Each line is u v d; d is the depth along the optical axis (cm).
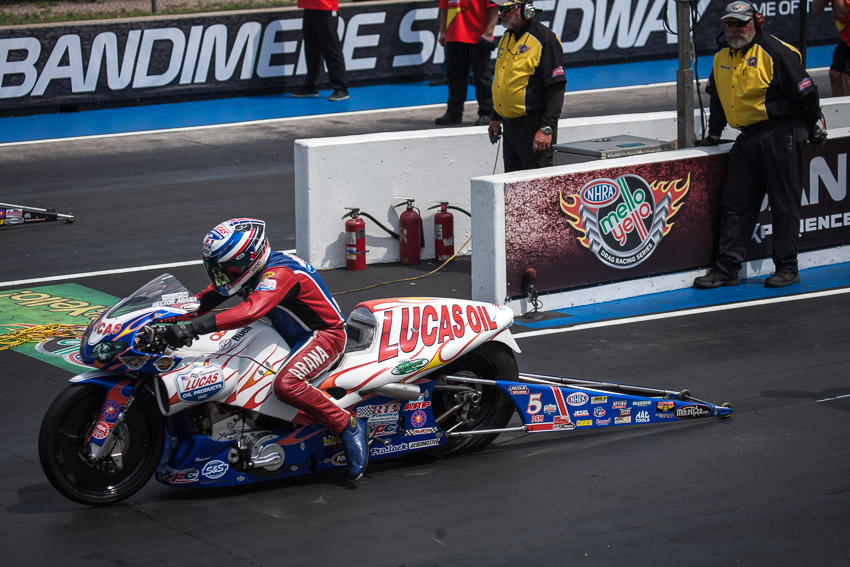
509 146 3247
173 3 6719
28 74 5916
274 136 5381
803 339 2586
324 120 5731
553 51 3095
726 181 3072
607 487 1806
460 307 1970
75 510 1756
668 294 3050
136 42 6141
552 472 1888
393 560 1554
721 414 2114
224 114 5950
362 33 6738
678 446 1981
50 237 3703
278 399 1781
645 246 3028
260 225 1777
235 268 1752
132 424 1762
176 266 3322
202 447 1756
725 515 1678
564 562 1535
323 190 3291
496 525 1667
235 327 1709
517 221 2823
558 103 3108
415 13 6850
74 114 5994
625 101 6056
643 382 2312
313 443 1838
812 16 7531
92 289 3100
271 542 1623
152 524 1698
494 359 1989
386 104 6166
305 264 1817
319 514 1730
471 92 6538
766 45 2917
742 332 2659
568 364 2448
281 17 6481
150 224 3850
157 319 1698
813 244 3266
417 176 3403
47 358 2538
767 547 1566
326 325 1811
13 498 1808
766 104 2938
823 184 3244
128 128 5600
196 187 4400
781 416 2102
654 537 1608
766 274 3203
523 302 2873
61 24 5934
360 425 1833
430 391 1916
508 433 2103
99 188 4403
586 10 7169
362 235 3297
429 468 1931
